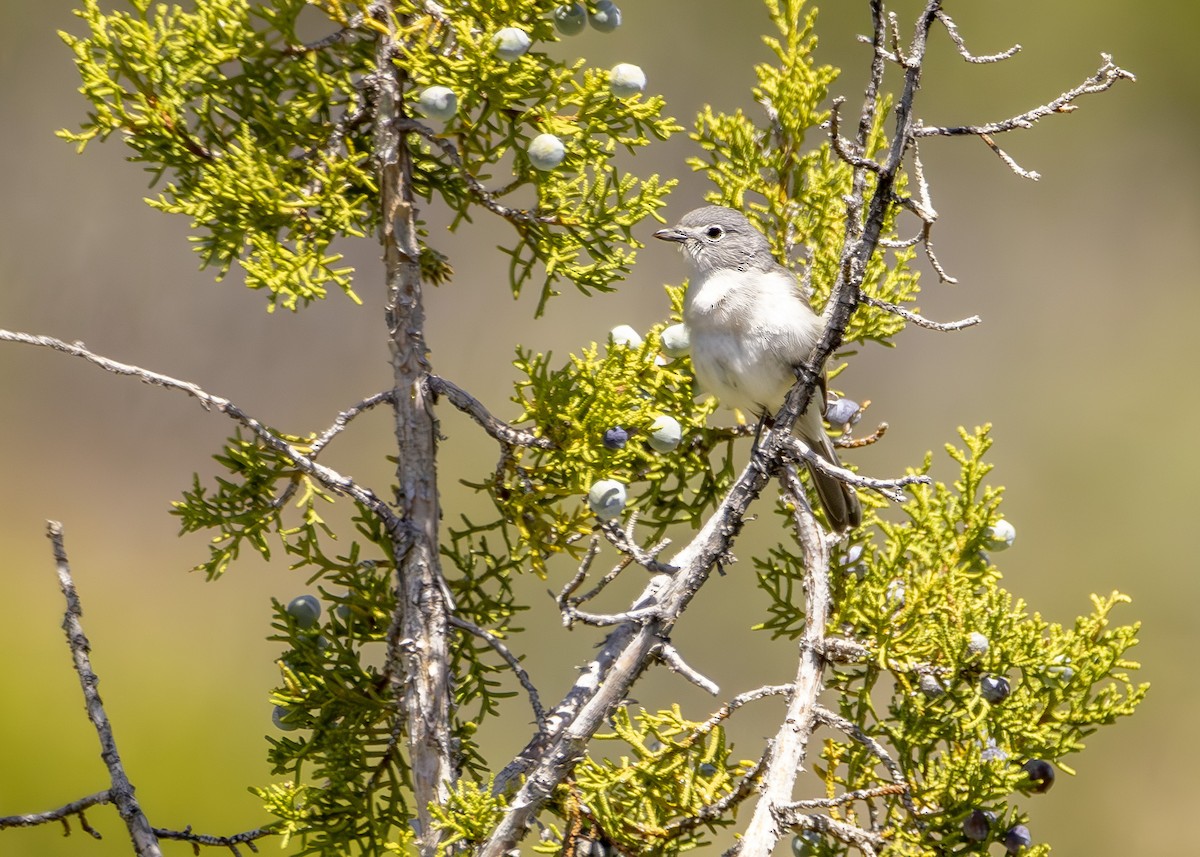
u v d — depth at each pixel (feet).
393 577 23.65
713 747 23.86
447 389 22.54
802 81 28.02
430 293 77.46
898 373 85.56
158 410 75.66
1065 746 23.77
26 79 78.07
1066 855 66.59
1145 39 92.07
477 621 24.04
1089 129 92.63
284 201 21.88
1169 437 85.15
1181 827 66.74
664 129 23.02
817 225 28.48
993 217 92.17
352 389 77.30
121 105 22.66
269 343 77.41
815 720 22.82
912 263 89.51
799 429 27.68
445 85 21.71
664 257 77.82
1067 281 90.94
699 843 23.16
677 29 83.92
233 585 64.85
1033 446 84.79
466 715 50.14
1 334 19.90
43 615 62.23
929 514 26.13
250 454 22.68
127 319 76.43
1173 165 92.84
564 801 23.07
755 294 29.40
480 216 77.87
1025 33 92.02
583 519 23.44
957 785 22.70
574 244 23.32
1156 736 71.05
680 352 26.68
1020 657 23.82
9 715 52.31
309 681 23.27
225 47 22.44
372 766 23.77
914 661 24.27
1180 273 90.33
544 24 22.58
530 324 77.66
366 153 23.07
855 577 25.43
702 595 65.10
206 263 22.48
